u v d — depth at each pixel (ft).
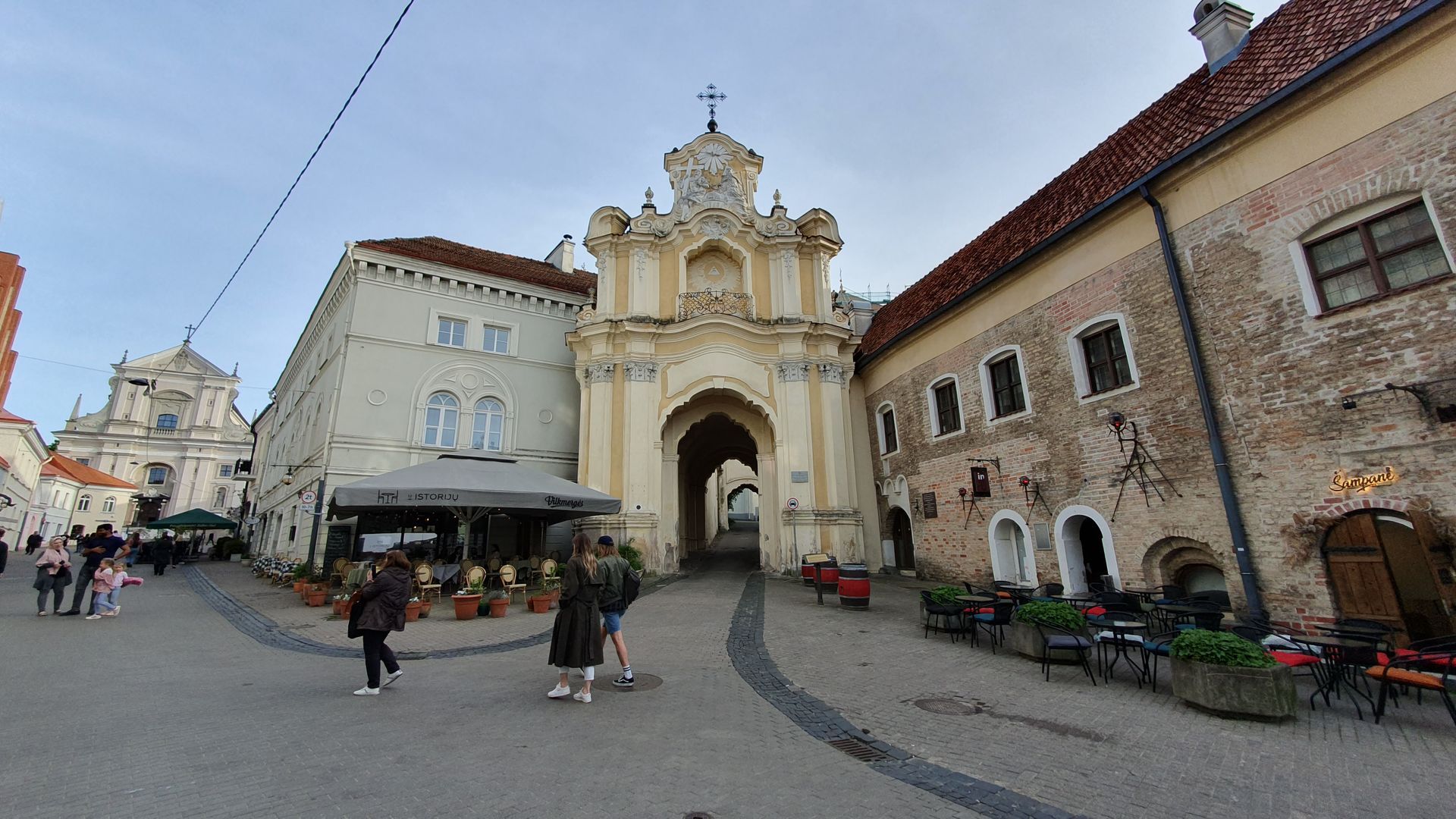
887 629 33.32
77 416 167.94
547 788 13.05
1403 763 14.99
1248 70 33.45
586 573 20.16
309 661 25.73
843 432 65.77
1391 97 25.32
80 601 37.22
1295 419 27.76
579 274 92.58
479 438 67.51
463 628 33.78
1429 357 23.65
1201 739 16.74
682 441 79.00
